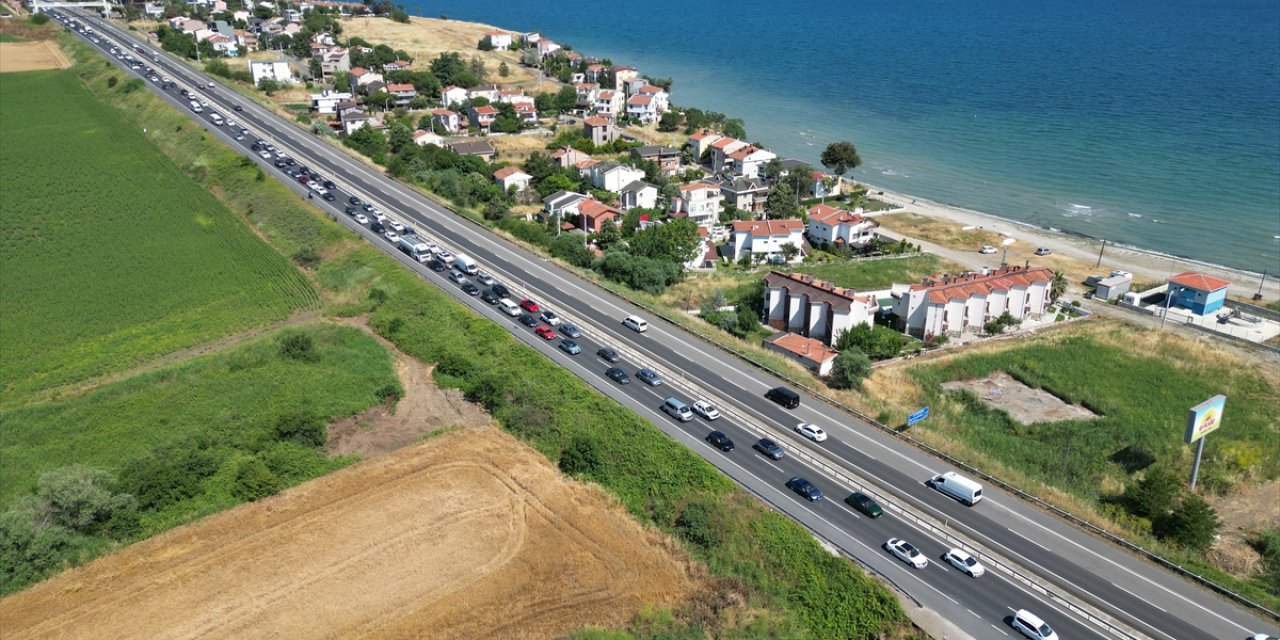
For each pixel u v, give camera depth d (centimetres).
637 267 11444
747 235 13538
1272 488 7544
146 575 5694
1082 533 6075
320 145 15912
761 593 5538
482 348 8700
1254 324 11281
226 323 9569
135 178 14125
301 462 6894
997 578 5566
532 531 6125
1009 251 14475
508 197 15075
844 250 14075
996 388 9269
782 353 9438
